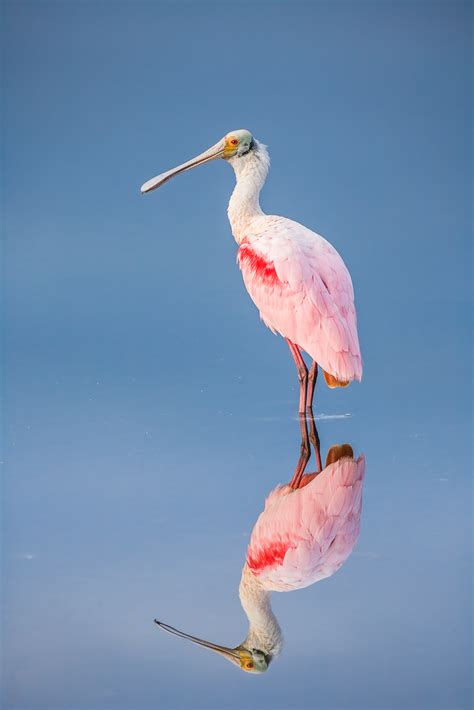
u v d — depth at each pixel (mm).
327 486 12219
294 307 14492
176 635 9367
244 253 15344
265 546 10742
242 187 16234
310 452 13375
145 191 17125
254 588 9961
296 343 14766
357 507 11625
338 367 14234
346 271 14836
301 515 11438
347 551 10625
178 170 16844
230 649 9164
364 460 13031
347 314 14461
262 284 14891
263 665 8914
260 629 9359
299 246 14766
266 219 15695
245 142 16234
